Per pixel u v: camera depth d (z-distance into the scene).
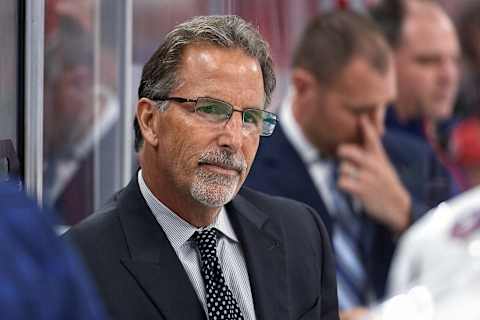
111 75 9.06
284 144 10.95
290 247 5.94
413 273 2.93
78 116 9.01
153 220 5.51
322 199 11.10
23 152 6.16
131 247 5.41
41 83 6.16
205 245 5.54
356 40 11.22
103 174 9.08
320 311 6.00
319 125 11.02
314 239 6.16
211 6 9.80
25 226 2.73
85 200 9.01
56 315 2.64
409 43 11.60
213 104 5.24
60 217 8.90
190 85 5.28
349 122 11.16
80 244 5.39
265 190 10.84
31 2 6.09
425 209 11.52
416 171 11.50
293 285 5.84
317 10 11.21
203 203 5.30
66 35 8.94
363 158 11.29
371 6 11.49
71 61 8.96
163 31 9.34
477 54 11.82
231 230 5.77
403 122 11.55
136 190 5.62
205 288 5.46
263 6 10.75
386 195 11.28
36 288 2.61
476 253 2.82
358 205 11.19
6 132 6.07
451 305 2.64
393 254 11.27
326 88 11.09
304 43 11.07
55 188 8.95
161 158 5.43
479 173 11.70
